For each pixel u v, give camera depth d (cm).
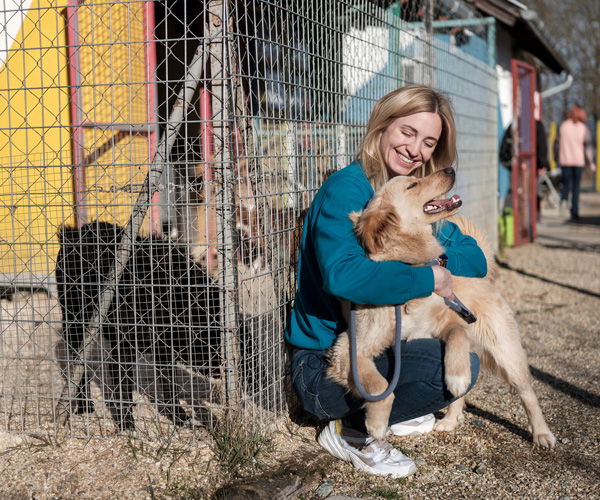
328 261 258
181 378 328
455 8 699
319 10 328
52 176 415
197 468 271
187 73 270
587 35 3050
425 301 284
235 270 273
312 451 292
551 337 500
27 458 282
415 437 316
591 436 314
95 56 470
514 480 270
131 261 322
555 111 3291
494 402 360
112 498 251
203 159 288
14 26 453
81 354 305
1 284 318
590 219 1427
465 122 652
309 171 327
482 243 338
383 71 411
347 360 271
